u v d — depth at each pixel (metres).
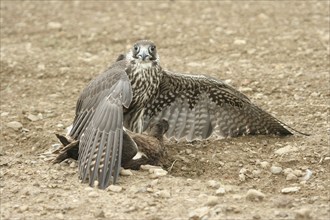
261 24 21.33
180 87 12.96
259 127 13.19
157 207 9.69
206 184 10.64
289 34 20.06
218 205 9.53
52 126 13.76
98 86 11.28
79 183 10.55
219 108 13.17
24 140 13.23
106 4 25.09
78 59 18.44
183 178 11.12
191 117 13.32
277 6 23.55
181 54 18.83
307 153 12.09
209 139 13.38
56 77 17.00
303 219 9.19
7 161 11.67
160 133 12.29
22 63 17.84
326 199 10.12
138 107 12.71
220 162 12.06
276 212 9.37
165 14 23.20
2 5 24.83
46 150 12.73
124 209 9.63
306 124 13.57
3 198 10.12
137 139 11.64
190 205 9.76
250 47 19.06
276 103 14.77
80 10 24.14
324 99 14.84
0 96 15.84
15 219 9.41
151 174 10.88
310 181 11.16
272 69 17.06
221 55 18.58
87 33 21.02
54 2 25.50
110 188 10.21
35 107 14.98
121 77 11.08
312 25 20.97
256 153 12.37
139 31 21.05
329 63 17.30
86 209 9.66
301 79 16.11
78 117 11.47
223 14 22.80
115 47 19.70
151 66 12.38
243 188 10.67
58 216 9.42
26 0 25.78
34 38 20.69
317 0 24.11
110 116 10.62
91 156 10.48
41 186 10.47
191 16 22.75
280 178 11.38
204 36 20.28
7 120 14.11
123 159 11.12
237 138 13.27
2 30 21.58
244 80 16.27
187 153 12.59
